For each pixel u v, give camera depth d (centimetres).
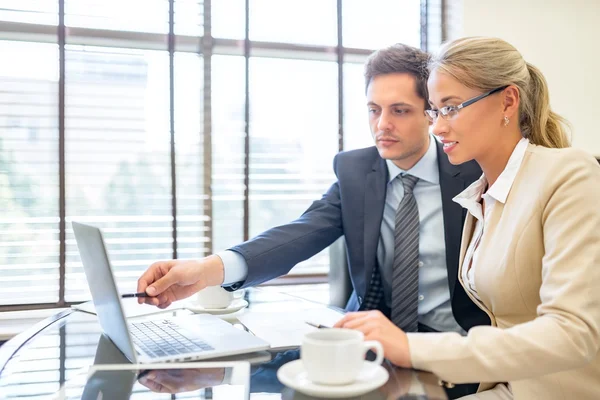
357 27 301
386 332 87
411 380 85
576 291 89
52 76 256
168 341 107
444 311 153
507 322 111
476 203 121
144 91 269
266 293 168
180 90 274
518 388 104
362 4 302
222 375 89
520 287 105
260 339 107
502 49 110
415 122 151
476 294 121
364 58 301
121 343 101
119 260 267
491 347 85
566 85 303
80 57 260
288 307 144
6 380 89
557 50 301
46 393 83
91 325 128
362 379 78
